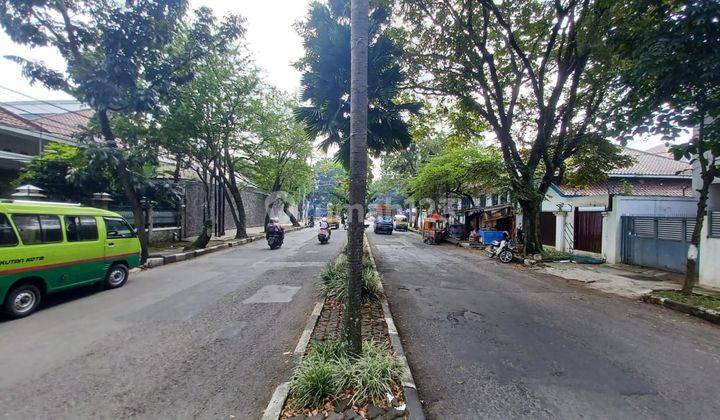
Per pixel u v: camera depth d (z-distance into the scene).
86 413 3.21
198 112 14.16
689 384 3.88
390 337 4.93
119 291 7.88
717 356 4.70
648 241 12.17
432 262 13.31
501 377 3.99
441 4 11.45
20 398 3.43
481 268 12.02
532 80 12.92
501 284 9.27
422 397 3.56
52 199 12.91
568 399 3.53
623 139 7.34
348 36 6.75
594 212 14.71
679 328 5.92
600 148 13.66
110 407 3.31
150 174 14.40
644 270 11.70
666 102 6.70
